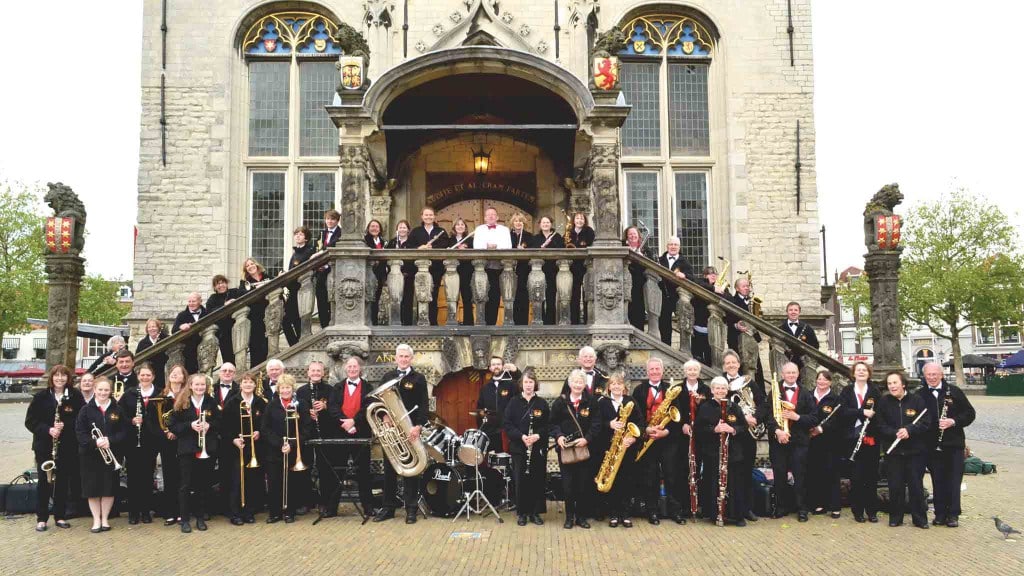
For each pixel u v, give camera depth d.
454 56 11.70
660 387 9.42
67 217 11.23
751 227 16.12
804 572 6.89
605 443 8.88
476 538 8.20
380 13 15.27
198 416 8.90
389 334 10.68
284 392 9.18
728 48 16.44
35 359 69.75
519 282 11.27
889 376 9.19
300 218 16.27
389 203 14.91
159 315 15.52
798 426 9.38
